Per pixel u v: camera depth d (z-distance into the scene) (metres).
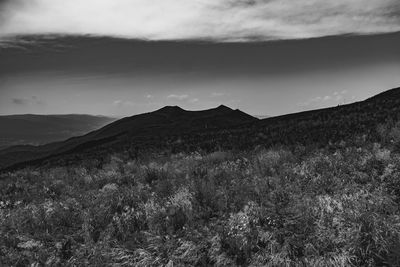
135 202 11.80
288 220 9.34
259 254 8.55
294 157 15.55
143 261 8.77
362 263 7.90
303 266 8.03
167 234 9.71
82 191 14.51
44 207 12.20
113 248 9.34
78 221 11.05
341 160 13.63
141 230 10.19
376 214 8.71
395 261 7.55
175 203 11.14
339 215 9.09
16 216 11.68
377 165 12.45
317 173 12.46
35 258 9.23
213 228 9.63
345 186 11.09
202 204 10.99
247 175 13.74
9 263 9.08
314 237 8.67
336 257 7.96
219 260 8.53
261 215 9.65
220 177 13.68
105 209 11.34
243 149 21.12
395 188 10.40
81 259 9.08
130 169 18.67
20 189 16.28
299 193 10.96
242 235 8.95
